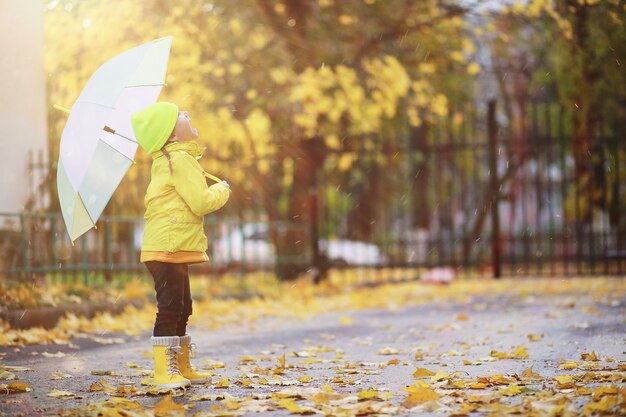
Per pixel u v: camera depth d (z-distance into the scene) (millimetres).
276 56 14992
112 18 13789
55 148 12211
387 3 15789
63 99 12906
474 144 16391
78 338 8141
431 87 16297
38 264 10227
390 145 16625
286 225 15922
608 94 13406
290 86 15461
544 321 8672
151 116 5129
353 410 4281
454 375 5336
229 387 5160
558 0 11812
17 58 10062
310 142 16344
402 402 4488
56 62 13109
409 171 22469
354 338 8062
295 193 16531
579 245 16062
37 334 7918
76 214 5094
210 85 15148
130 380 5500
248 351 7164
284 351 7152
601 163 15203
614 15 10305
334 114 16094
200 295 12070
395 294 13875
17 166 9961
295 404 4457
